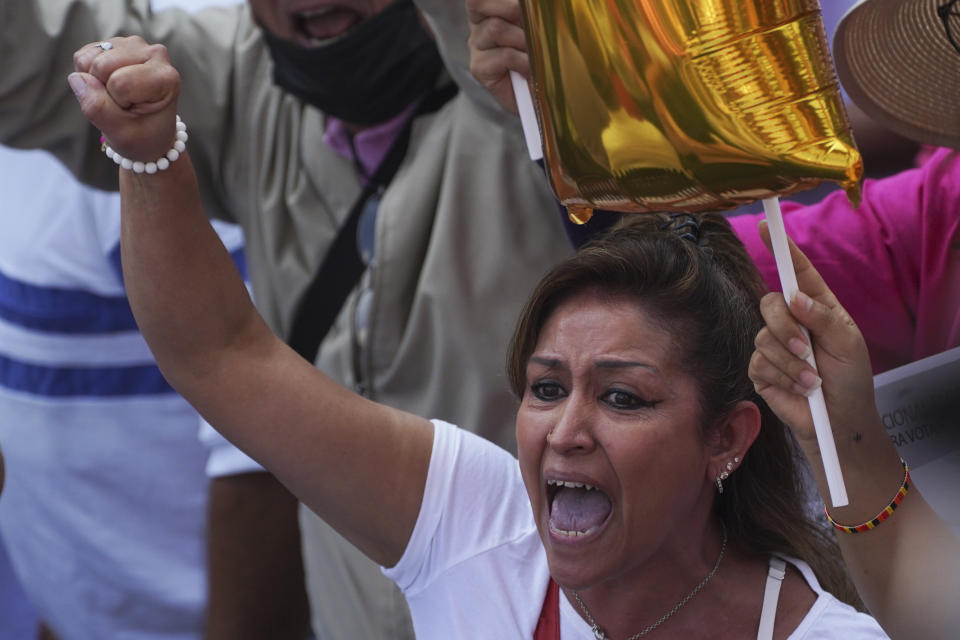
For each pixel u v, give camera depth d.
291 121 10.20
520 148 8.65
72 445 11.93
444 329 8.92
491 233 8.98
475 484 6.21
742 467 5.97
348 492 6.05
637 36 4.62
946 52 5.81
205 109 10.42
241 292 5.93
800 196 9.92
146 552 12.18
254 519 10.80
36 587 12.53
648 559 5.75
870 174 9.02
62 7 10.10
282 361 6.03
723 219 6.07
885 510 5.27
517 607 5.97
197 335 5.86
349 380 9.34
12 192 11.52
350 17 9.23
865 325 7.30
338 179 9.83
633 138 4.74
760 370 5.14
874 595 5.38
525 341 5.85
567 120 4.92
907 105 5.99
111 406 11.86
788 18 4.57
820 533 6.16
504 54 6.65
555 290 5.72
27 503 12.16
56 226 11.42
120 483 12.02
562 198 5.23
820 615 5.68
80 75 5.27
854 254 7.32
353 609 9.16
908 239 7.21
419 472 6.15
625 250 5.66
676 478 5.54
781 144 4.58
